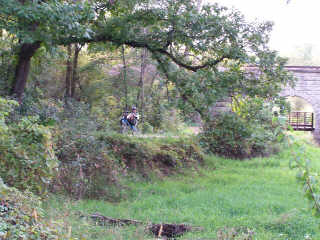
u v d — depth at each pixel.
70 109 13.70
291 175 14.66
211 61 13.36
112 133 14.48
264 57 13.16
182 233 7.56
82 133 11.58
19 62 13.02
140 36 13.83
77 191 9.83
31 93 13.74
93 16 10.18
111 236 6.65
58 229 5.36
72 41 12.74
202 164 16.53
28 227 5.04
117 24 13.04
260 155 18.86
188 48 13.63
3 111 6.92
